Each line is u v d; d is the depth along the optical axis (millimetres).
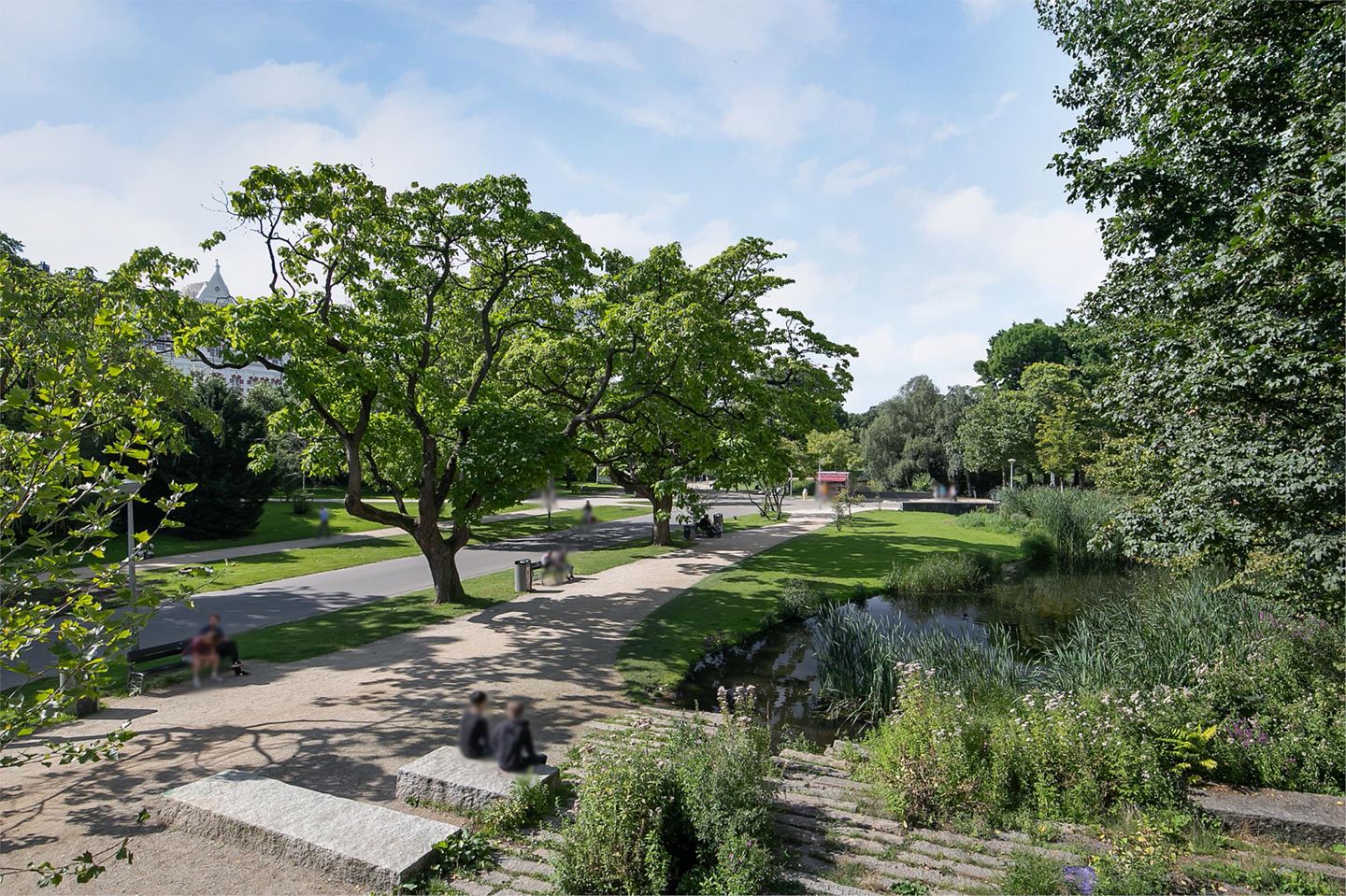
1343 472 7574
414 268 17031
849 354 33125
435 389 16953
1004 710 10281
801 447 43562
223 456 30797
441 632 15578
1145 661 12039
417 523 18062
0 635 4309
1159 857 6121
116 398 5316
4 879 6035
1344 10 8164
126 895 5824
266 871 6227
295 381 14141
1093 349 57188
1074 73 15234
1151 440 10781
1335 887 5879
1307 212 7832
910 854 6531
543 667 13047
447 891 5867
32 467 4488
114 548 26578
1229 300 9266
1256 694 9438
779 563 25516
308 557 26344
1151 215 11742
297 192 14969
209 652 11891
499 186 16812
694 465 23578
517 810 6980
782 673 14258
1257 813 7012
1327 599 8828
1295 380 7875
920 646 13336
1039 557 29047
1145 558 10680
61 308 14695
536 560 26281
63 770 8469
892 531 36344
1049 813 7348
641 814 6051
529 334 21500
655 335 17766
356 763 8711
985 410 52719
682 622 16750
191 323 14594
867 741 9891
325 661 13391
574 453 18047
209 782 7391
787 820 7148
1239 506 8633
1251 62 9180
